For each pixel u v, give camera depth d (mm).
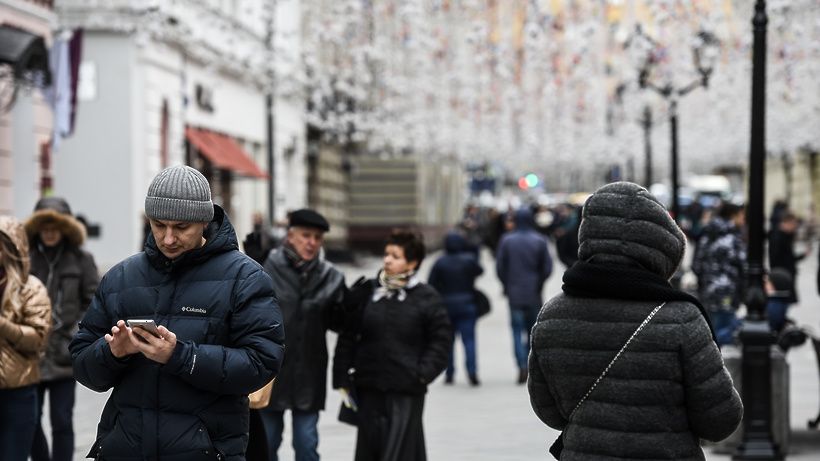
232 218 68438
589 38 51250
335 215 98125
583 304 9828
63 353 18562
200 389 10352
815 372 33062
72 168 52312
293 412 17562
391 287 17859
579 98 86000
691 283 35562
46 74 37719
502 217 83438
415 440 17766
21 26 41938
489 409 27594
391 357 17609
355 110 77625
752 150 22062
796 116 83000
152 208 10320
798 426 24688
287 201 83500
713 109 83938
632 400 9633
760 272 21812
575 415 9852
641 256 9805
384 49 66125
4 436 16297
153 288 10570
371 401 17734
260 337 10484
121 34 51781
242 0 67500
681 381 9641
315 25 55469
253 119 72750
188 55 58875
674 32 47656
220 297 10492
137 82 52281
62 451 18688
